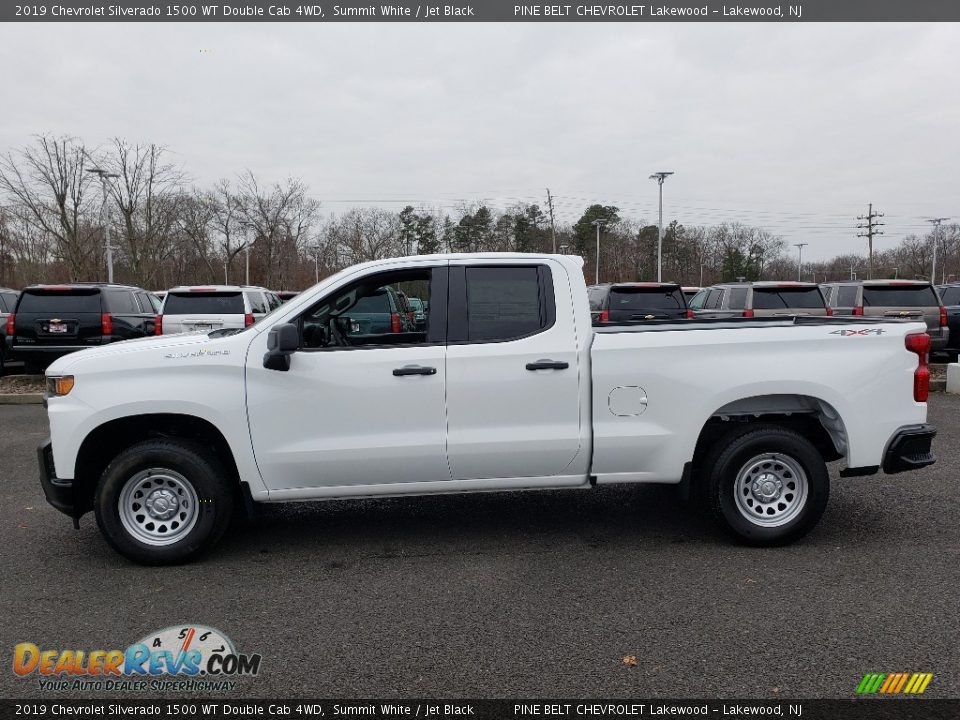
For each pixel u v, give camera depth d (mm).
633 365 4633
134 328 12562
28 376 13266
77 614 3920
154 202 42969
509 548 4863
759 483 4762
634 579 4293
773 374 4633
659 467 4715
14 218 46094
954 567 4387
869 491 6035
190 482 4539
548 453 4641
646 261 74688
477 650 3473
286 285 59062
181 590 4223
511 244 68062
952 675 3189
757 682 3158
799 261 98812
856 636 3545
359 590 4195
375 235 69500
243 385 4496
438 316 4652
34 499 6086
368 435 4566
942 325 12836
